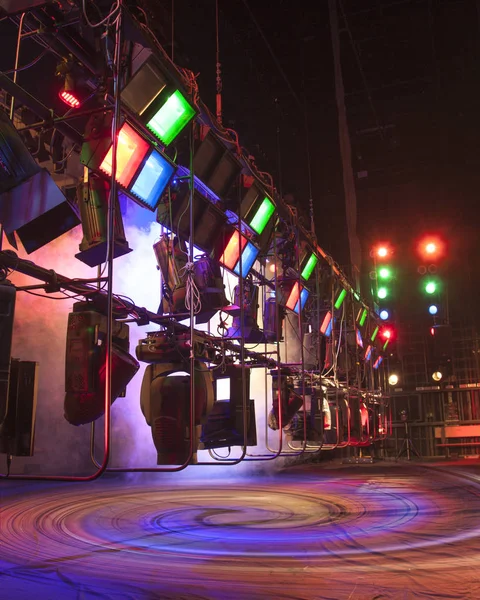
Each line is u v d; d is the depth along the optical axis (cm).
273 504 803
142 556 479
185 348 645
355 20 1537
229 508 760
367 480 1166
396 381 2152
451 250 2130
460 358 2105
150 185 551
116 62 459
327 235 2053
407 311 2177
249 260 828
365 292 2145
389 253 2122
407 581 411
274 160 1775
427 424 2102
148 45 519
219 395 1262
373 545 536
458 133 1938
